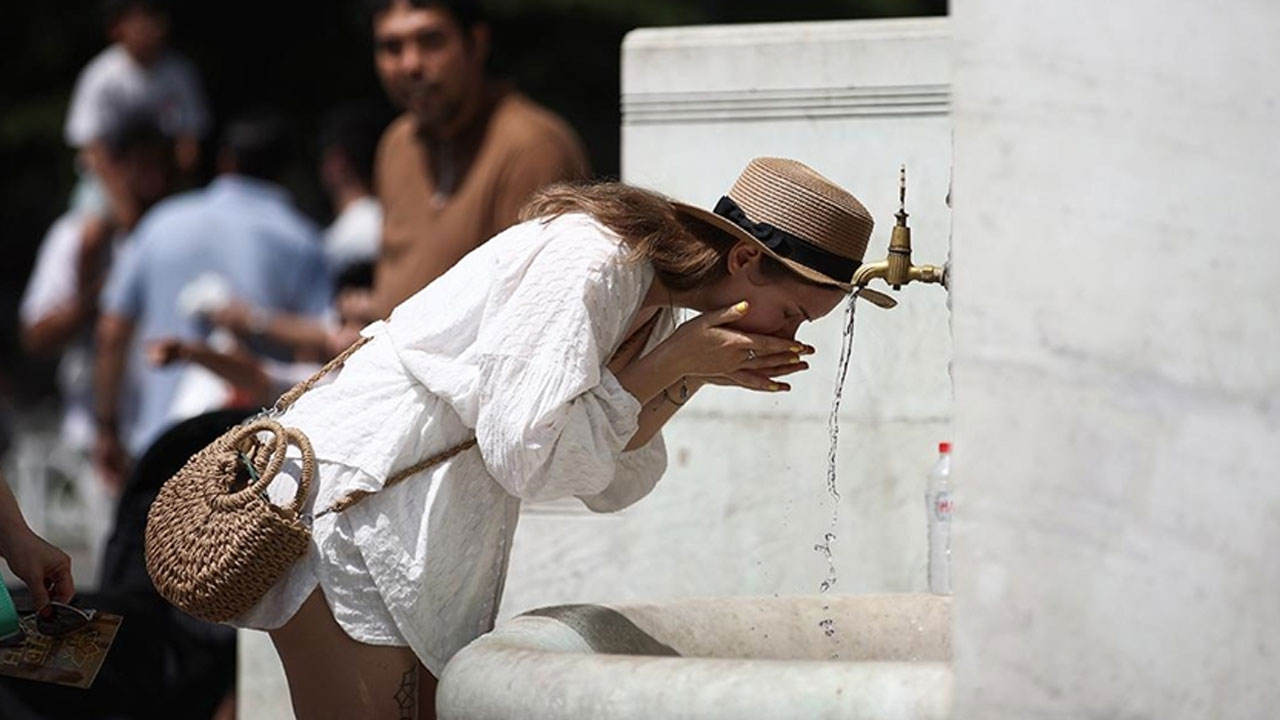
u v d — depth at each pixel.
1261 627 7.73
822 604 11.15
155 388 23.38
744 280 10.36
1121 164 7.82
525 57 42.62
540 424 9.81
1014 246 7.90
